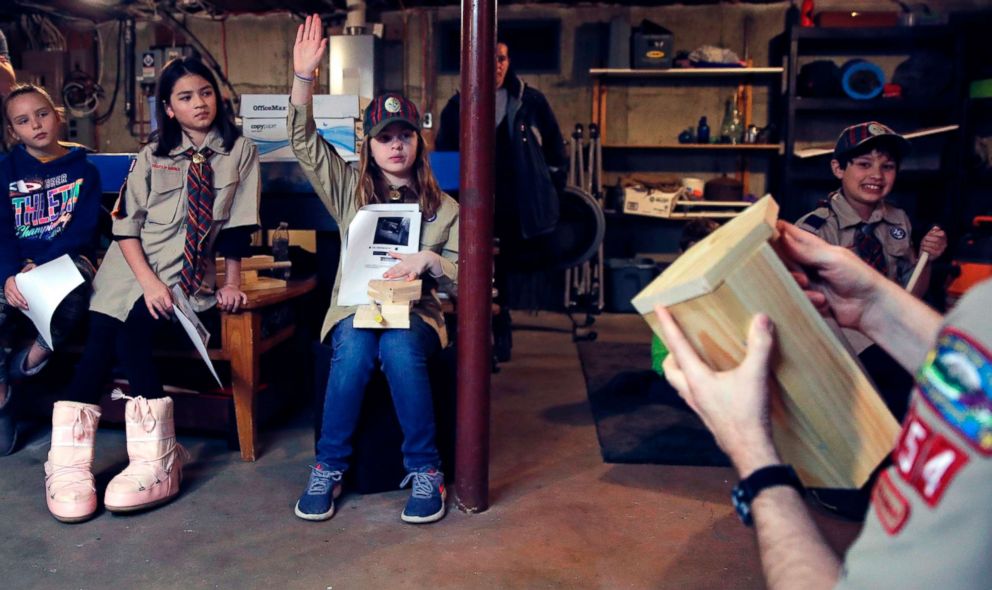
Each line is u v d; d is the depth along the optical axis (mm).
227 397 2564
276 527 2010
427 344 2154
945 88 5656
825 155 5855
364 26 6086
